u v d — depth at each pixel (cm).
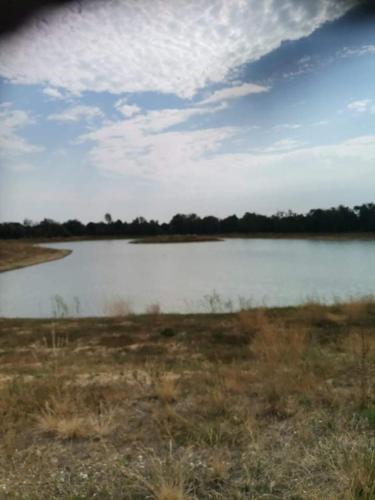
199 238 8631
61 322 976
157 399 382
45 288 1948
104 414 345
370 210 8200
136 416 344
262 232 9450
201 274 2281
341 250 4219
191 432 304
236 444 287
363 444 270
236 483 240
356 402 343
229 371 462
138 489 237
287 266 2591
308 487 231
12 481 250
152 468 257
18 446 297
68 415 338
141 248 5897
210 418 332
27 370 541
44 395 388
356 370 445
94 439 305
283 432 302
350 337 666
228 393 386
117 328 890
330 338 730
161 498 226
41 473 258
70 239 9588
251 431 291
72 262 3581
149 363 561
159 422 322
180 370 515
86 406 364
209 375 456
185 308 1285
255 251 4388
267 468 251
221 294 1567
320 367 461
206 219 10306
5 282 2233
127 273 2488
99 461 270
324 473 244
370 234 7856
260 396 377
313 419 318
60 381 434
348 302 1088
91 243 8250
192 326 886
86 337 825
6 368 569
